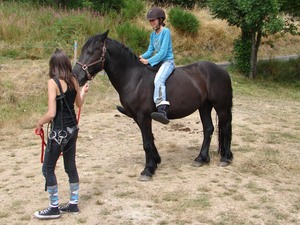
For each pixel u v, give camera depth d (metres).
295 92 14.69
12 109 10.15
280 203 5.55
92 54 5.70
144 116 6.05
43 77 12.12
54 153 4.79
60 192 5.79
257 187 6.02
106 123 9.54
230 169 6.70
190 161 7.05
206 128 6.84
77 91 4.84
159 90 5.90
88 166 6.80
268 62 17.84
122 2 20.58
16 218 5.08
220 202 5.50
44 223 4.94
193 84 6.33
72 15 18.17
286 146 8.05
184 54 18.58
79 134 8.66
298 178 6.49
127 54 6.00
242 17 15.77
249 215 5.18
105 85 12.96
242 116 10.54
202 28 19.89
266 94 13.95
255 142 8.25
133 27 17.92
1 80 11.50
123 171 6.55
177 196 5.60
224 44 19.80
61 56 4.70
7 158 7.29
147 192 5.73
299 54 20.77
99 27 17.69
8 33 15.83
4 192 5.85
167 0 23.73
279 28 14.61
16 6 18.59
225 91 6.61
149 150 6.16
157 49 6.16
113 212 5.18
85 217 5.06
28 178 6.36
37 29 16.47
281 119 10.34
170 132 8.91
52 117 4.59
